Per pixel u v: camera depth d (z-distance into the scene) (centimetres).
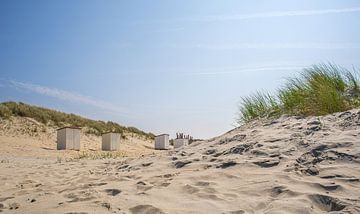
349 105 686
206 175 454
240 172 448
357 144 459
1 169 808
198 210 332
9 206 414
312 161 438
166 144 2575
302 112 712
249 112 869
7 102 2708
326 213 307
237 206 334
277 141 551
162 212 333
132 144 2720
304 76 796
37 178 647
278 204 320
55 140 2294
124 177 545
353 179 368
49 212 358
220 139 707
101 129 2873
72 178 623
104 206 363
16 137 2127
